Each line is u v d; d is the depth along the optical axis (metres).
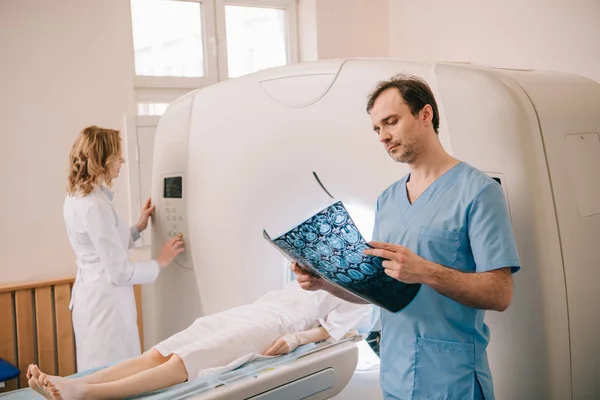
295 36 3.89
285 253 1.61
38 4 3.09
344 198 2.09
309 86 2.21
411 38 3.66
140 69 3.58
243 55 3.87
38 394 1.86
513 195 1.71
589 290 1.81
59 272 3.20
